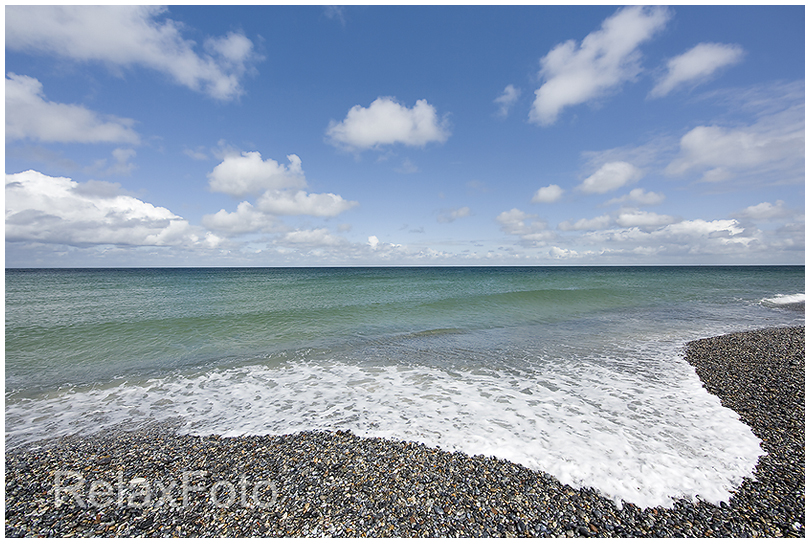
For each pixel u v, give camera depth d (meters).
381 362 10.36
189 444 5.85
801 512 4.05
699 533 3.81
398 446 5.69
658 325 15.83
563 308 20.45
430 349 11.75
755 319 17.42
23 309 17.75
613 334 13.95
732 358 10.26
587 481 4.70
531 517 4.08
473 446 5.64
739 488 4.49
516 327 15.30
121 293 26.02
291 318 16.30
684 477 4.73
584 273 70.69
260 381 8.86
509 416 6.73
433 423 6.49
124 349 11.40
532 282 39.84
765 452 5.29
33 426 6.51
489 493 4.50
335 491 4.58
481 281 41.75
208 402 7.59
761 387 7.94
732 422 6.29
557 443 5.68
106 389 8.31
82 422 6.68
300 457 5.41
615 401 7.38
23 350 11.06
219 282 40.25
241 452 5.59
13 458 5.41
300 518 4.09
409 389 8.25
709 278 51.12
